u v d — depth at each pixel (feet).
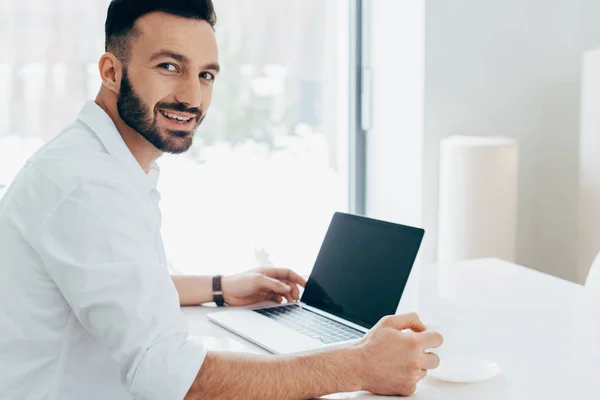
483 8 9.57
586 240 9.30
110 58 4.10
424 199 9.51
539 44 9.99
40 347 3.81
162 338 3.61
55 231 3.64
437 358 3.91
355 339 4.65
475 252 8.93
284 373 3.75
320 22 9.72
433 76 9.36
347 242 5.43
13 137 8.13
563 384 3.97
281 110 9.59
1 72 8.02
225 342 4.69
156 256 3.87
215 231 9.32
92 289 3.55
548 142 10.18
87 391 3.92
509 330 4.94
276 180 9.66
